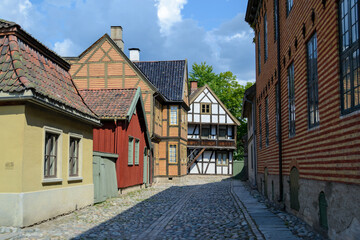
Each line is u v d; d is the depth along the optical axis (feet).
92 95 58.85
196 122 127.13
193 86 145.69
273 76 42.16
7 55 28.68
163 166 94.58
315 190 24.20
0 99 25.64
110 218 32.04
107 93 59.21
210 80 166.61
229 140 128.98
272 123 43.19
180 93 95.25
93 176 41.11
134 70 82.64
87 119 35.81
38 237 23.00
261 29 52.75
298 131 29.45
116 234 25.23
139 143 66.13
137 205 42.19
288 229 25.88
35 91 26.07
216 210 38.55
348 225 18.10
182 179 97.55
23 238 22.54
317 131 23.67
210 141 127.24
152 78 98.99
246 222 29.73
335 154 20.03
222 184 87.15
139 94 60.18
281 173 36.47
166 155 94.53
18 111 26.21
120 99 57.16
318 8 23.35
